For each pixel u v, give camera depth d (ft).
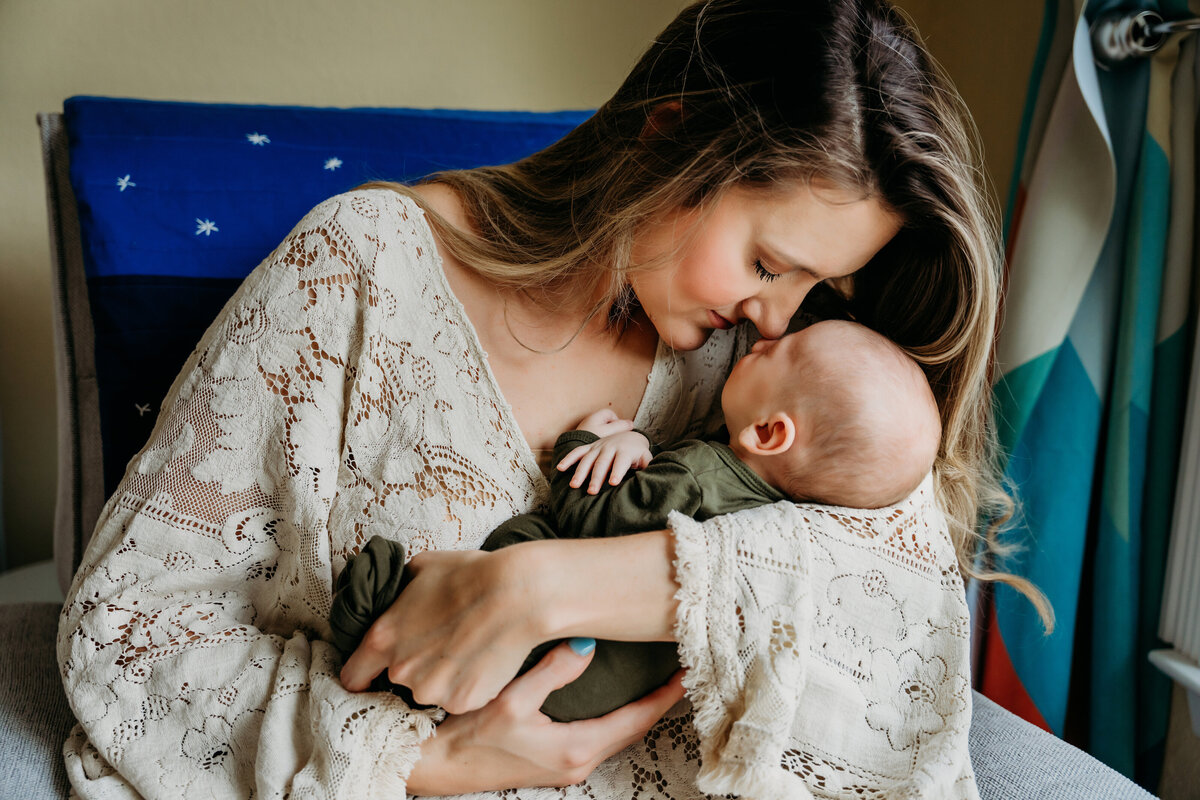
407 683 2.25
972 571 3.34
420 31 5.32
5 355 5.03
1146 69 3.73
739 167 2.33
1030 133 4.19
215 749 2.39
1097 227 3.80
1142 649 4.11
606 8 5.58
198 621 2.58
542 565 2.18
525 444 2.76
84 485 3.63
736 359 3.36
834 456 2.55
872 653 2.41
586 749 2.35
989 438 3.74
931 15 6.04
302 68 5.20
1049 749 2.83
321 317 2.62
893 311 3.08
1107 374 4.02
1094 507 4.24
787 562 2.27
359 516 2.66
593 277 2.87
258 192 3.62
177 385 2.72
